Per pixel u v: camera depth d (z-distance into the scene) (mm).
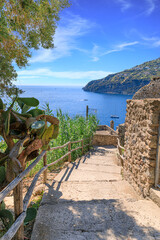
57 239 2137
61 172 5352
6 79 3922
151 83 6129
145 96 6199
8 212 2000
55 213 2701
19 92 3906
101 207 2924
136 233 2256
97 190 3967
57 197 3373
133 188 4262
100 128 17172
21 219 1815
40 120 2223
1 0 3262
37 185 4125
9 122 1912
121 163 6707
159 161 3273
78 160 7590
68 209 2838
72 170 5727
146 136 3521
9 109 1914
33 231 2266
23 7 3736
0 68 3744
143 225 2432
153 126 3256
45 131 2268
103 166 6719
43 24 4527
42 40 4754
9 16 3676
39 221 2471
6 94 3789
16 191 1842
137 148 4059
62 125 8070
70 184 4227
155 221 2531
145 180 3523
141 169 3752
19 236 1910
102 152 10023
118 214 2711
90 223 2467
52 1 4348
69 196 3465
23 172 1914
